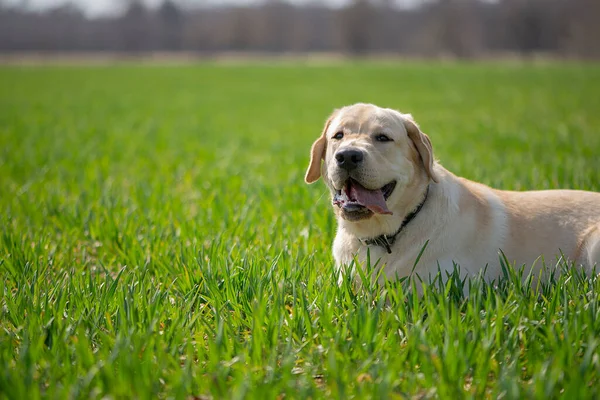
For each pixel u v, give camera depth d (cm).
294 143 1483
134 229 655
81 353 363
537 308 414
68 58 11050
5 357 372
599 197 509
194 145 1419
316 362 371
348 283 453
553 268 483
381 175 442
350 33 12262
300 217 699
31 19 13588
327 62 9150
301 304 421
